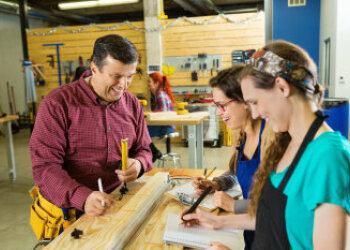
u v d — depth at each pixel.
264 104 0.77
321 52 5.74
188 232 1.17
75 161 1.62
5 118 4.47
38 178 1.47
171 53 6.93
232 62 6.66
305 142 0.76
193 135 3.93
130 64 1.44
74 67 7.46
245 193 1.41
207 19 6.68
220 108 1.46
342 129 3.81
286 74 0.72
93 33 7.24
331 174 0.69
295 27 5.89
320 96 0.79
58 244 1.08
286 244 0.80
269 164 0.89
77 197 1.36
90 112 1.59
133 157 1.81
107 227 1.19
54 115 1.51
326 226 0.69
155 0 6.77
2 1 8.89
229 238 1.14
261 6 9.81
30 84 7.39
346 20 4.59
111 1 8.11
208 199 1.46
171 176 1.90
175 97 7.07
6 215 3.54
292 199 0.77
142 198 1.43
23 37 7.60
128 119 1.76
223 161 5.62
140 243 1.15
